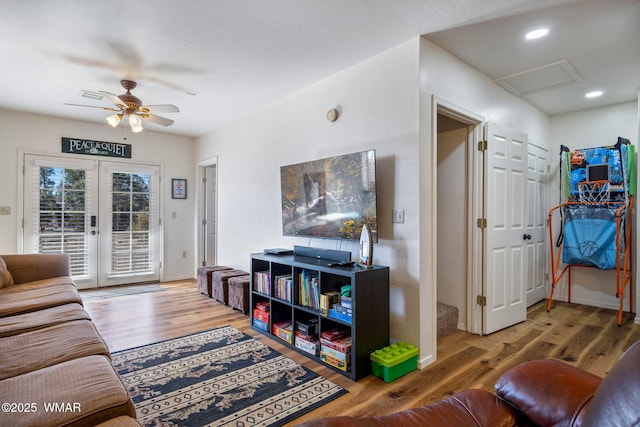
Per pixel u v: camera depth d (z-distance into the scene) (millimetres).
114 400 1204
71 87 3684
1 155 4523
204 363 2648
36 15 2311
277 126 4129
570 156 4250
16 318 2193
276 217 4152
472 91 3135
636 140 4008
